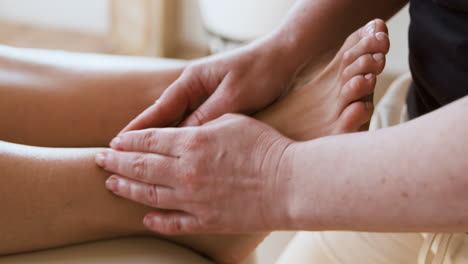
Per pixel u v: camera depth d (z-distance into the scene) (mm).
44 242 633
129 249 649
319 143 521
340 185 490
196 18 2125
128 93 750
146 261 630
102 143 754
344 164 491
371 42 582
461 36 599
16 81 728
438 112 460
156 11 2004
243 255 701
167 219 600
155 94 756
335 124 612
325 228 520
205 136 558
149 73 763
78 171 638
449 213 448
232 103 697
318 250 795
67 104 735
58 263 621
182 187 564
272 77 706
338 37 723
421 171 449
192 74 709
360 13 717
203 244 685
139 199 604
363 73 584
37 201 620
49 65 745
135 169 594
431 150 445
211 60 711
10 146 636
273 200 533
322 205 502
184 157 560
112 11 2080
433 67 653
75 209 632
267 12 1624
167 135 579
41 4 2197
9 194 611
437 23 628
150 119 696
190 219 585
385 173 467
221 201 554
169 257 645
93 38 2188
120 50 2129
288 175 524
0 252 624
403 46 2002
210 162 551
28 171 624
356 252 759
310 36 708
